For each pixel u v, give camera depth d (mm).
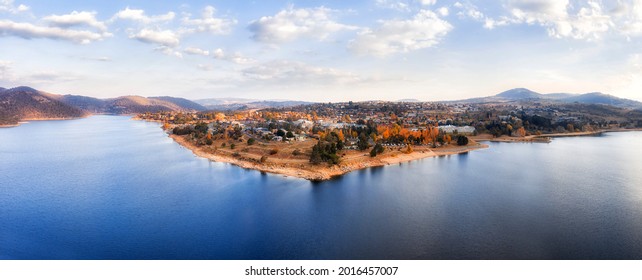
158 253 80625
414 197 123188
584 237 87250
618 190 131875
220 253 80250
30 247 84500
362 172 168125
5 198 126062
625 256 77062
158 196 126375
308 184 142500
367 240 86812
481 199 120312
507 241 85062
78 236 90812
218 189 134875
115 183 147375
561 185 140125
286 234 90938
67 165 192125
